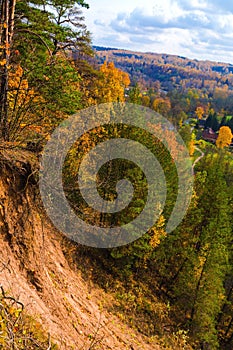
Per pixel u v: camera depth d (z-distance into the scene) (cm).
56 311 954
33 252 984
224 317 2611
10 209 929
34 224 1032
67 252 1625
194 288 2169
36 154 1045
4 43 1002
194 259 2186
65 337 860
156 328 1747
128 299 1797
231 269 2623
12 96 1058
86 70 2612
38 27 1472
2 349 509
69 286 1234
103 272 1912
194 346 1944
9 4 1038
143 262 2244
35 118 1146
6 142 971
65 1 1962
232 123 10794
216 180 2342
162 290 2319
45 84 1099
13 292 794
